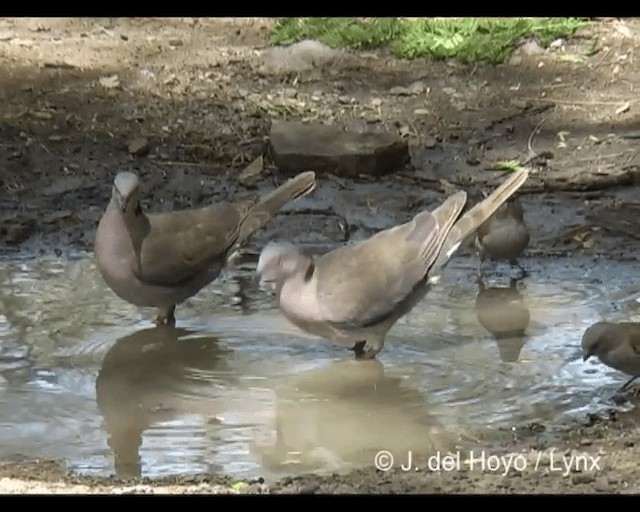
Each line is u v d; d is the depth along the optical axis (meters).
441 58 20.98
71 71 20.30
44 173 17.14
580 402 11.67
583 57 21.03
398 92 19.94
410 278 12.20
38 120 18.58
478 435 11.06
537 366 12.38
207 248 13.11
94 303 13.80
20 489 9.84
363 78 20.39
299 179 13.94
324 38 21.38
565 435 10.98
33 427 11.26
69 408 11.62
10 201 16.36
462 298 13.96
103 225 12.75
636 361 11.55
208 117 18.86
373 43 21.38
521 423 11.28
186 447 10.95
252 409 11.64
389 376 12.23
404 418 11.45
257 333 13.14
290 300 12.18
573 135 18.42
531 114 19.16
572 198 16.47
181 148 17.91
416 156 17.77
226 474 10.37
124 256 12.73
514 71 20.61
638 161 17.42
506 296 13.98
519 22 21.41
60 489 9.86
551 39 21.38
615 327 11.62
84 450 10.83
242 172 17.27
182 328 13.22
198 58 21.00
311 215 16.00
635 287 14.22
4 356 12.58
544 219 15.86
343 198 16.44
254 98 19.58
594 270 14.66
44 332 13.11
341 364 12.48
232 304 13.83
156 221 12.96
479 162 17.61
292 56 20.97
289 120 18.78
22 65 20.38
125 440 10.99
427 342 12.93
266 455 10.77
